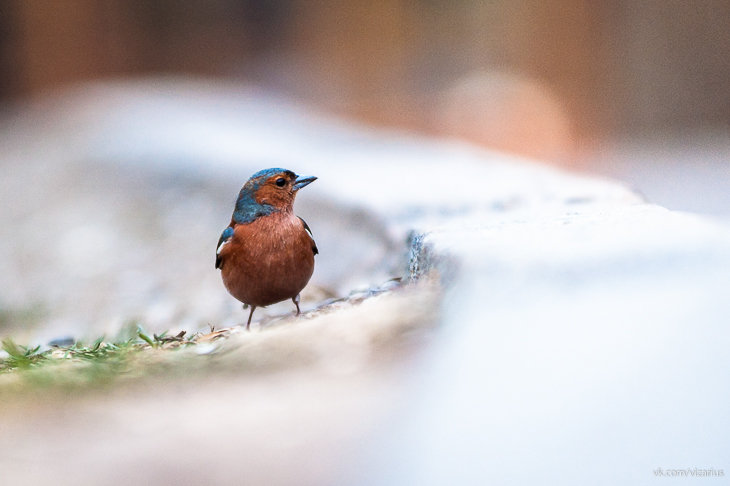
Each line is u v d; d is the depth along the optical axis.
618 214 9.40
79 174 25.19
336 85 49.78
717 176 26.30
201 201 20.97
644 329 5.89
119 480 4.96
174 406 6.25
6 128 35.97
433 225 9.92
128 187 23.14
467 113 44.97
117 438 5.70
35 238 21.47
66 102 38.06
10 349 9.35
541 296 6.70
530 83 46.44
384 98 48.50
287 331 7.42
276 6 50.72
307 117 33.50
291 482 4.75
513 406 5.27
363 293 10.47
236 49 51.09
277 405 5.93
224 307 14.34
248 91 47.78
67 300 16.69
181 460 5.16
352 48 50.44
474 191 13.41
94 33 48.53
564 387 5.38
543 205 11.72
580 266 6.88
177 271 17.33
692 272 6.71
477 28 48.31
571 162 34.22
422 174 16.61
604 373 5.46
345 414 5.55
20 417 6.34
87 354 8.95
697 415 4.93
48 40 47.84
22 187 25.92
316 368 6.61
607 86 45.41
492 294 6.88
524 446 4.87
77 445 5.62
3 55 47.44
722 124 43.84
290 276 8.92
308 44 51.03
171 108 33.06
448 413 5.32
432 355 6.27
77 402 6.62
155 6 49.53
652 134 44.22
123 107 33.66
